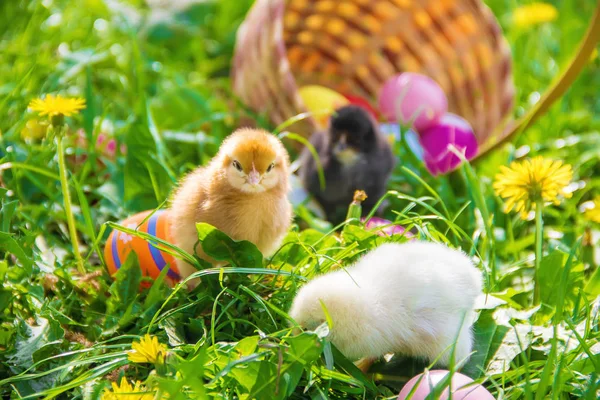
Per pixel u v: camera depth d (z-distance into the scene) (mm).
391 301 713
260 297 743
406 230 795
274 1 1021
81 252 863
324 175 949
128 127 937
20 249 765
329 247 812
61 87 1042
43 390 714
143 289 799
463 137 1062
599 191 1008
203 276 765
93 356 722
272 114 1025
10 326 748
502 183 798
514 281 866
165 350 681
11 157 881
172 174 898
